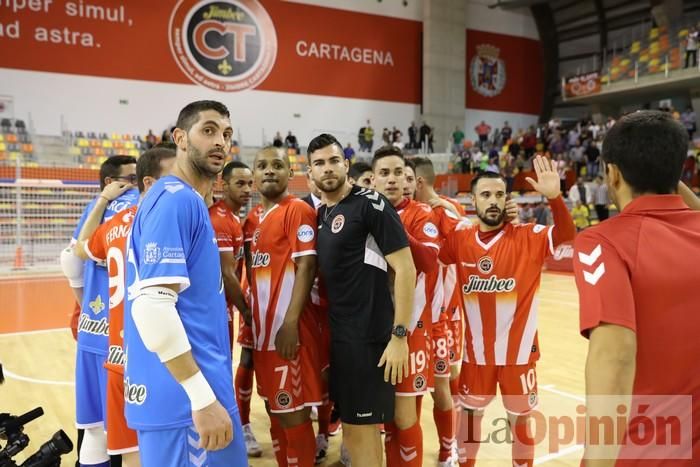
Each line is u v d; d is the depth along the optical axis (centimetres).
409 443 278
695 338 130
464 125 2372
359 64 2172
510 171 1836
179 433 178
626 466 133
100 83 1770
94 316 270
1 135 1611
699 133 1997
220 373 186
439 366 334
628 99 2230
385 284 246
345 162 257
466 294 297
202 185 199
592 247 135
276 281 282
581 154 1908
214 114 192
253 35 1981
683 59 1922
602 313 126
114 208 292
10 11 1648
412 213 299
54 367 550
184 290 180
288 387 275
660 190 138
